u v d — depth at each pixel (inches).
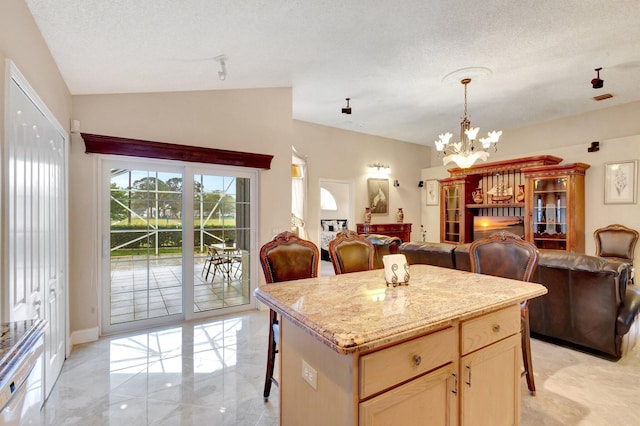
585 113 221.9
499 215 262.7
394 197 298.2
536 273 115.7
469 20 109.3
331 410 48.5
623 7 104.3
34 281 75.5
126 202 132.9
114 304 131.0
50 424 75.7
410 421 49.5
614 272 99.7
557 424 75.5
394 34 116.2
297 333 57.9
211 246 152.2
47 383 86.4
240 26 94.2
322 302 59.6
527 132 252.2
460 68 150.6
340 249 101.7
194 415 79.6
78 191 120.7
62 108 105.2
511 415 66.7
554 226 216.5
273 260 90.2
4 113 59.6
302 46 119.0
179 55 105.3
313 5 90.5
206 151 144.6
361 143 277.0
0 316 57.8
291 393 59.9
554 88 177.8
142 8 75.4
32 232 74.3
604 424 75.5
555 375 97.4
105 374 98.7
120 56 98.4
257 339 125.7
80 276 121.3
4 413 30.5
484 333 60.4
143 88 129.9
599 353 110.3
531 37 122.5
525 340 86.9
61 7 71.9
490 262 93.9
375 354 45.2
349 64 143.1
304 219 241.3
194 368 102.8
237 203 158.7
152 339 125.3
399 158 301.9
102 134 125.3
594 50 134.2
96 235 125.3
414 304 57.9
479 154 153.6
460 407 56.5
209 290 151.9
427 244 148.9
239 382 94.7
